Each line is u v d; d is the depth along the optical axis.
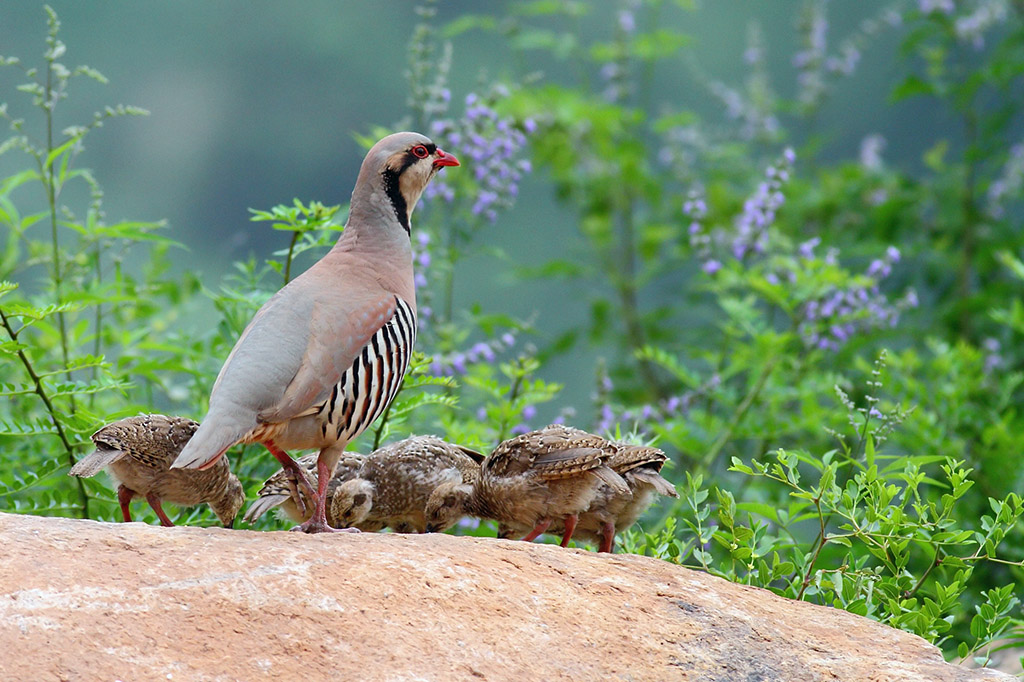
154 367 10.83
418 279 11.89
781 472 8.70
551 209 31.50
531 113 19.80
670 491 8.27
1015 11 20.36
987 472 12.85
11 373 11.66
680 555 8.70
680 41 22.03
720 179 21.42
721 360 14.21
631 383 19.56
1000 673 6.86
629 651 6.61
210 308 14.05
